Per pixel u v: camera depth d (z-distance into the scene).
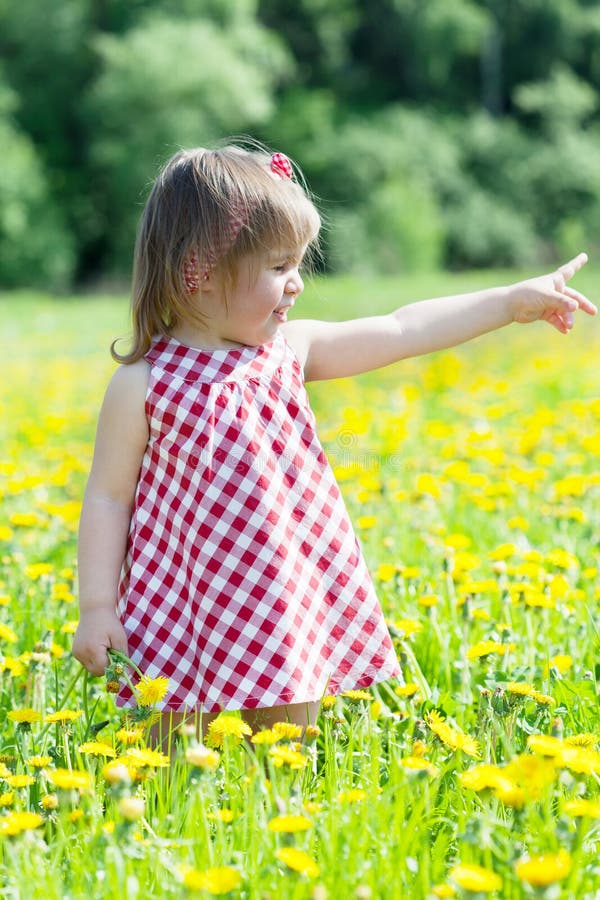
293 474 2.49
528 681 2.63
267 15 45.75
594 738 2.13
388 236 41.34
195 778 1.88
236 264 2.45
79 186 40.72
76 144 41.62
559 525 4.11
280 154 2.60
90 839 1.91
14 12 40.50
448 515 4.65
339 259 39.97
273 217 2.45
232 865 1.84
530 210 46.62
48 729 2.49
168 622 2.47
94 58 41.09
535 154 46.75
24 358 14.13
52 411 8.96
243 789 2.09
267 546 2.42
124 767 1.86
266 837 1.80
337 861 1.80
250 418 2.46
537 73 49.22
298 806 1.91
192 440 2.44
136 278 2.56
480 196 45.50
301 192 2.56
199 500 2.44
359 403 8.67
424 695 2.70
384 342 2.75
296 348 2.71
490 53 48.72
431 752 2.22
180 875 1.69
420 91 48.03
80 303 30.45
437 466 5.64
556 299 2.77
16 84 41.16
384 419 7.61
